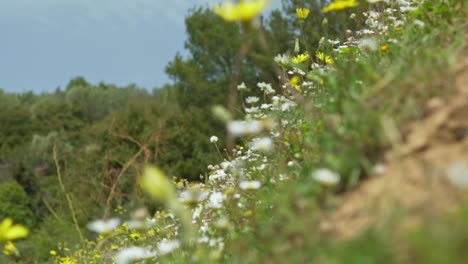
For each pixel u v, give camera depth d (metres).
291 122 4.41
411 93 2.48
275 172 3.87
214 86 30.34
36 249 9.76
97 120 56.62
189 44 32.56
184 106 31.06
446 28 3.54
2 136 48.56
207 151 27.52
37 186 33.94
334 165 2.31
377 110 2.46
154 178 1.89
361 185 2.20
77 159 25.20
